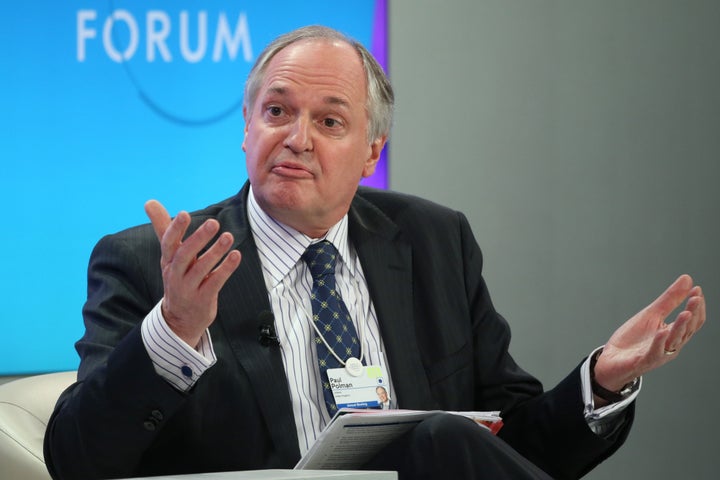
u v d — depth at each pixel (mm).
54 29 12023
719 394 14477
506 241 13828
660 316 6719
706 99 14508
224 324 6684
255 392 6535
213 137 12562
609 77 14211
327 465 5430
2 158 11820
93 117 12141
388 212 7875
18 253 11836
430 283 7586
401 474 5051
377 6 13305
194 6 12523
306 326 6957
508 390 7668
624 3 14266
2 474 7457
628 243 14250
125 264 6844
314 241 7246
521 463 4949
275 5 12805
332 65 7035
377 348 7164
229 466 6461
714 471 14438
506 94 13836
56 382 8156
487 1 13789
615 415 6926
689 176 14438
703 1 14508
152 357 5457
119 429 5520
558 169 14031
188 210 12461
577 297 14070
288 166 6852
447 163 13617
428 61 13547
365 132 7211
